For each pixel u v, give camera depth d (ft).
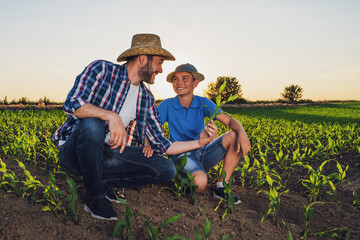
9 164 10.13
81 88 6.02
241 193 9.13
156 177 7.68
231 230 6.64
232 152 8.54
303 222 7.41
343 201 9.02
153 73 6.81
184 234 6.21
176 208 7.52
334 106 122.21
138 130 7.44
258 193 9.21
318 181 8.68
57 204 6.64
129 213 5.38
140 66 6.64
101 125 6.11
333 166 13.16
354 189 10.09
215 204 8.13
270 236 6.50
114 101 6.53
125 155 7.24
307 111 86.33
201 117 9.18
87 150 6.03
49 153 9.95
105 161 7.29
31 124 24.47
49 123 23.49
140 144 7.59
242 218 7.29
